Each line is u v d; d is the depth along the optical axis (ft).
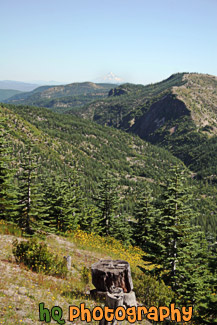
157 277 61.05
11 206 70.18
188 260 63.82
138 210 124.06
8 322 22.74
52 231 80.02
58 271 42.78
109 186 121.49
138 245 122.42
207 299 44.37
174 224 64.64
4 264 37.65
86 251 69.51
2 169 67.67
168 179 66.85
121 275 32.96
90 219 120.88
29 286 32.42
